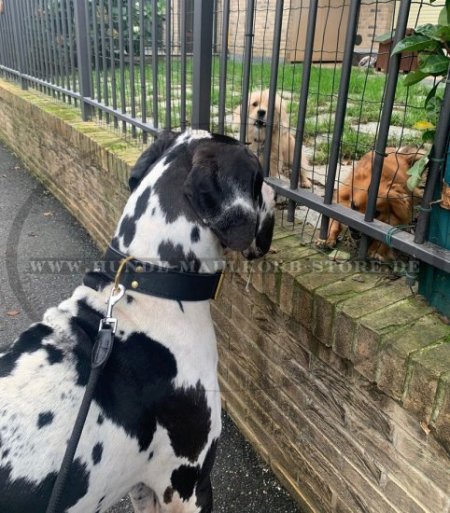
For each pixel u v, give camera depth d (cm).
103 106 436
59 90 547
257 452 274
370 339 179
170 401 167
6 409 141
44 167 595
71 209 528
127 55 480
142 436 162
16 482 136
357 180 250
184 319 174
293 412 238
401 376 169
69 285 401
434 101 187
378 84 425
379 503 198
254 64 465
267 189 185
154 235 172
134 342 164
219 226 160
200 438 179
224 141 182
